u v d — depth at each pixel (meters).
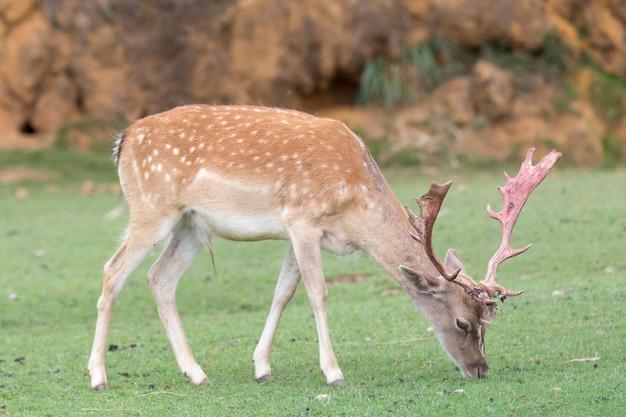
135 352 10.89
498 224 16.72
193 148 9.30
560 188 20.39
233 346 10.88
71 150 27.30
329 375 8.82
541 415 7.45
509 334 10.28
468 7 27.34
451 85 27.41
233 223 9.29
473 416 7.53
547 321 10.62
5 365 10.52
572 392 7.97
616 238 14.95
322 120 9.42
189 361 9.40
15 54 27.44
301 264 8.99
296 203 9.02
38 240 18.53
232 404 8.30
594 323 10.33
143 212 9.44
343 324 11.53
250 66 27.14
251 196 9.16
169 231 9.43
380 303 12.57
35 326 13.02
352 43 27.19
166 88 27.56
